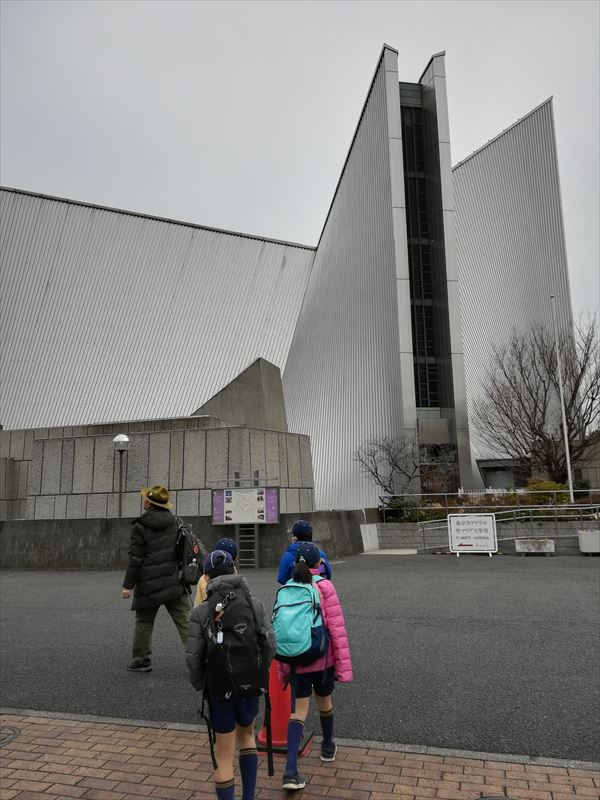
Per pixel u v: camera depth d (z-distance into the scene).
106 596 9.74
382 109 32.34
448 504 23.33
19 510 19.69
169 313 42.53
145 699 4.92
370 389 31.39
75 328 40.66
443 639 6.62
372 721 4.37
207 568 3.44
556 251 42.31
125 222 43.41
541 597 9.18
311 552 3.97
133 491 14.53
